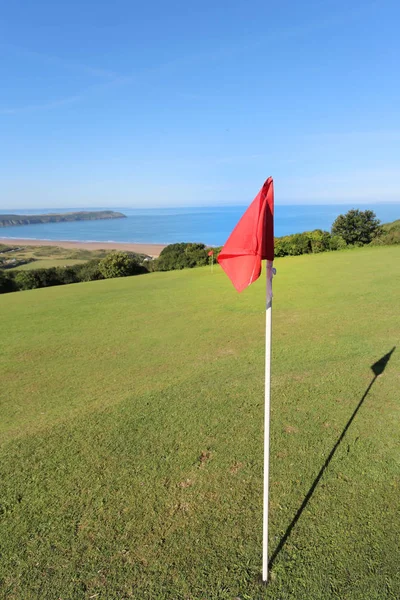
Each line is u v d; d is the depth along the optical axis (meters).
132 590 2.67
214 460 4.14
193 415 5.18
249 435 4.58
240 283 2.23
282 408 5.18
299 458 4.04
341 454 4.07
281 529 3.11
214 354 7.79
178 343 8.77
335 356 6.99
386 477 3.66
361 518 3.17
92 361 8.03
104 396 6.12
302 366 6.62
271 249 2.35
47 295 18.16
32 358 8.54
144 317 11.73
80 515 3.44
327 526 3.10
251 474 3.85
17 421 5.48
